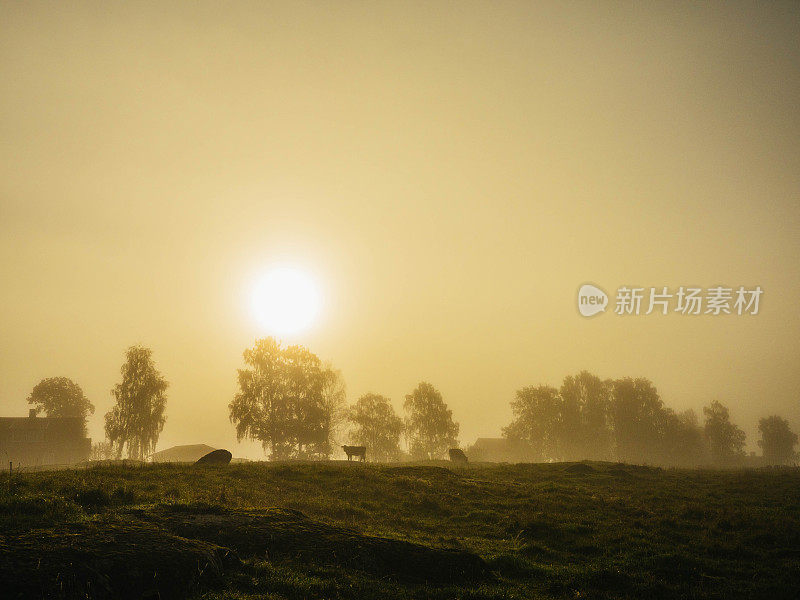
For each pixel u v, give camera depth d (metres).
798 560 21.19
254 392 85.38
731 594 16.67
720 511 30.84
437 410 111.56
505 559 19.09
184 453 103.12
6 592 10.27
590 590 16.34
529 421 113.75
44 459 96.69
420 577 16.09
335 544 16.98
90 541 13.01
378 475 37.25
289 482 33.31
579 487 38.47
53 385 110.50
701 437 123.50
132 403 86.69
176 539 14.20
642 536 24.72
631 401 111.50
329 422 92.31
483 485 36.81
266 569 14.55
